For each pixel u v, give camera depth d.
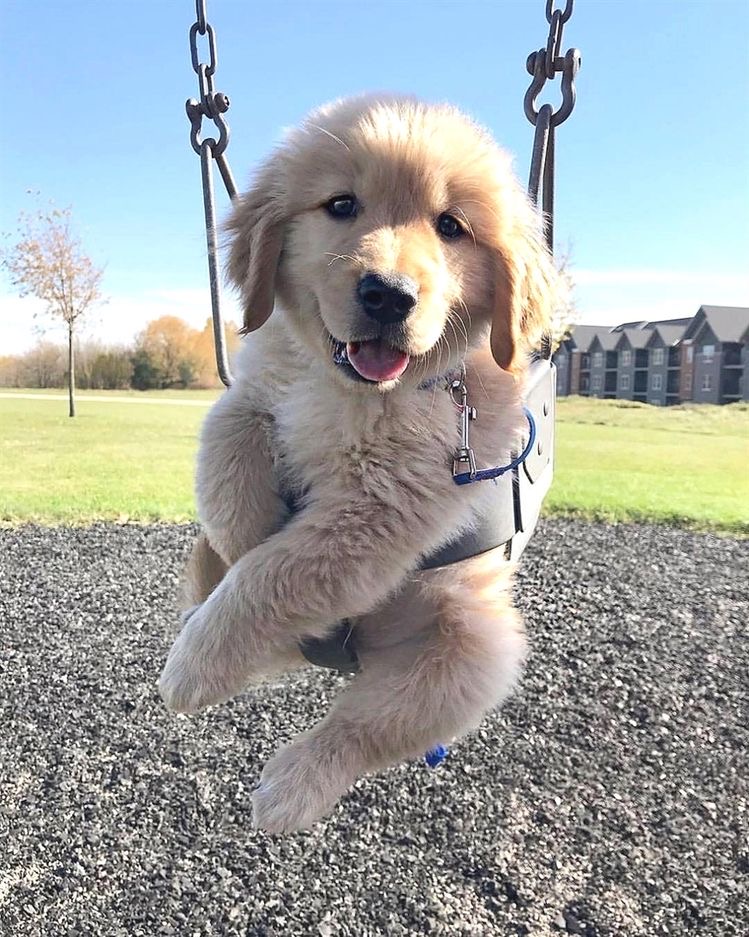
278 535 0.43
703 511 2.59
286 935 0.86
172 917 0.88
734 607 1.79
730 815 1.08
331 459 0.43
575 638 1.61
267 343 0.47
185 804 1.07
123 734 1.23
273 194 0.47
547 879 0.95
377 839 1.02
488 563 0.49
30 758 1.16
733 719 1.32
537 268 0.49
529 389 0.50
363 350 0.41
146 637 1.57
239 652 0.41
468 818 1.06
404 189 0.44
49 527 2.32
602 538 2.33
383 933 0.87
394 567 0.42
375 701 0.43
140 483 2.67
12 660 1.46
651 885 0.95
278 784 0.40
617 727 1.29
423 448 0.42
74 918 0.87
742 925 0.89
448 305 0.45
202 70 0.59
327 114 0.47
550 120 0.56
